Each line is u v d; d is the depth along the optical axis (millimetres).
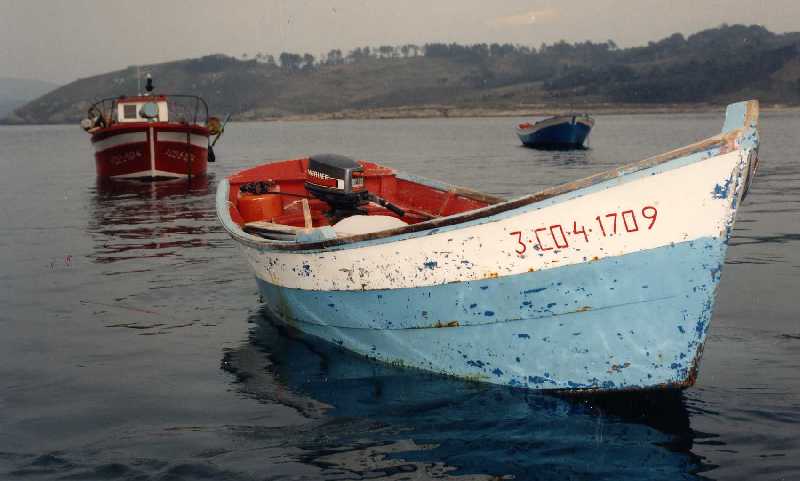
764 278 7355
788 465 3648
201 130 20531
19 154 39094
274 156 34094
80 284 7758
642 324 4254
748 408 4289
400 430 4141
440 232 4516
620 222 4129
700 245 4047
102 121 21266
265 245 5629
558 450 3869
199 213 13422
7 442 4078
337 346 5629
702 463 3701
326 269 5188
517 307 4461
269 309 6684
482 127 93188
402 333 4984
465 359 4773
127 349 5680
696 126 71938
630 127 70250
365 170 8281
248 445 4004
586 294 4285
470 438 4023
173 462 3811
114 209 14117
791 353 5180
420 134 66062
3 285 7742
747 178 4148
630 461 3744
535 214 4254
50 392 4824
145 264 8703
